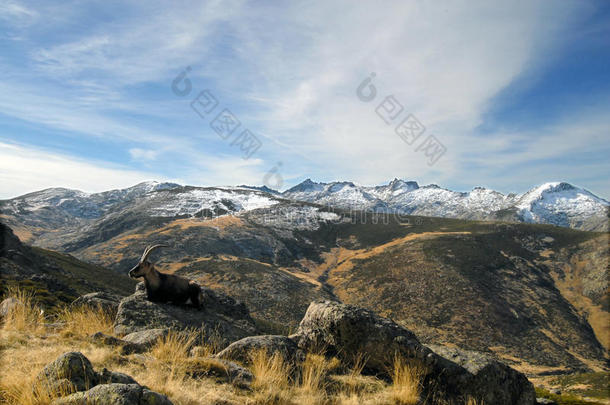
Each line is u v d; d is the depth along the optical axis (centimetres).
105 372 455
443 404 630
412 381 646
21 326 682
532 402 747
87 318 844
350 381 636
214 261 14425
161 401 396
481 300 12100
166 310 930
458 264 14500
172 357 594
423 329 10650
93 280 6800
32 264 4550
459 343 9956
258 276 12900
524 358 9656
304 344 756
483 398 678
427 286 12975
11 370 482
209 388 514
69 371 426
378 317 759
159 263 14875
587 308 13212
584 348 10675
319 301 834
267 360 623
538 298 13238
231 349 668
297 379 612
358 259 16950
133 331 817
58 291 3025
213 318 991
